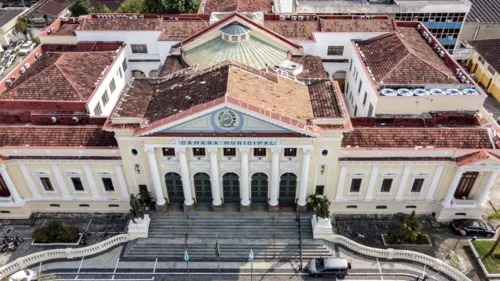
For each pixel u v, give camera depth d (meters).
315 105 49.19
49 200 54.06
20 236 52.28
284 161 48.72
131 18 74.12
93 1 112.25
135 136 45.66
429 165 49.09
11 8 110.25
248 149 46.69
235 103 42.97
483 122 53.22
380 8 84.25
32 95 56.25
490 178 49.47
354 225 53.09
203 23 73.31
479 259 48.34
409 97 54.16
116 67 67.50
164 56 71.88
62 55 64.12
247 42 59.50
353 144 49.78
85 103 55.09
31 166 50.44
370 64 62.69
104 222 53.94
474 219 52.28
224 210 52.78
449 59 61.28
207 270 48.31
